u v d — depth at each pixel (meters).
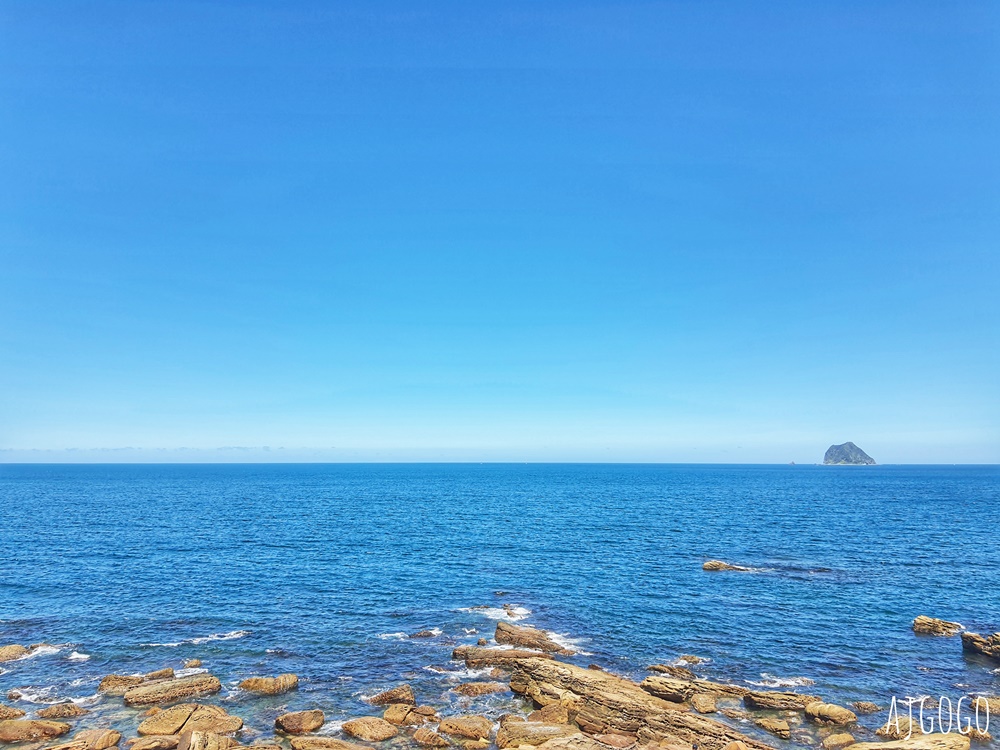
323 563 62.75
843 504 128.75
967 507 122.69
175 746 25.69
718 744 25.45
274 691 31.66
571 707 29.16
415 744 26.58
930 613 46.22
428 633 41.09
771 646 39.09
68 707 29.05
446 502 135.62
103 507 117.12
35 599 48.16
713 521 98.00
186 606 46.72
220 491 169.25
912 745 24.88
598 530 87.50
